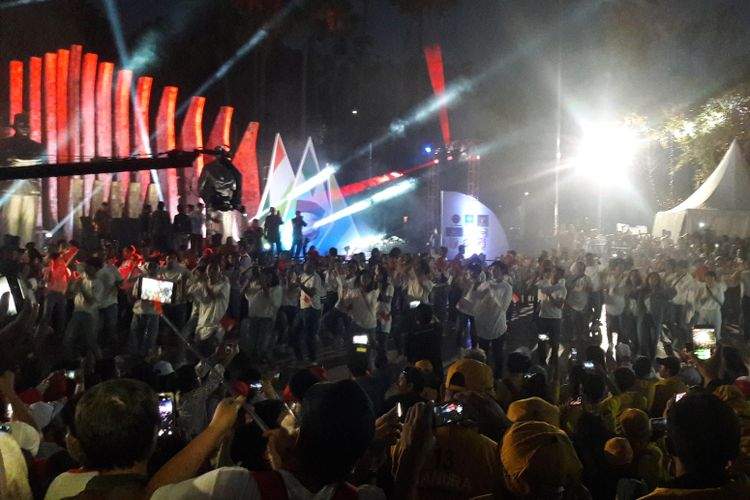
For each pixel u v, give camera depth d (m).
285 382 13.51
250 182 33.09
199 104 31.61
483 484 3.99
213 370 3.96
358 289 15.84
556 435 3.43
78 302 14.63
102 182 27.95
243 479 2.64
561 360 17.14
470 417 4.01
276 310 16.02
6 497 3.11
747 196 35.91
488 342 15.24
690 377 8.98
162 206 23.14
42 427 6.31
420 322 9.71
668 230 37.62
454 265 19.78
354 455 2.74
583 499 3.88
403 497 3.11
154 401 3.11
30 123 26.59
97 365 7.87
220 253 18.34
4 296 3.76
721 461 3.17
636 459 5.59
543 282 16.34
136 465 3.06
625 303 18.05
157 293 5.42
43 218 26.33
